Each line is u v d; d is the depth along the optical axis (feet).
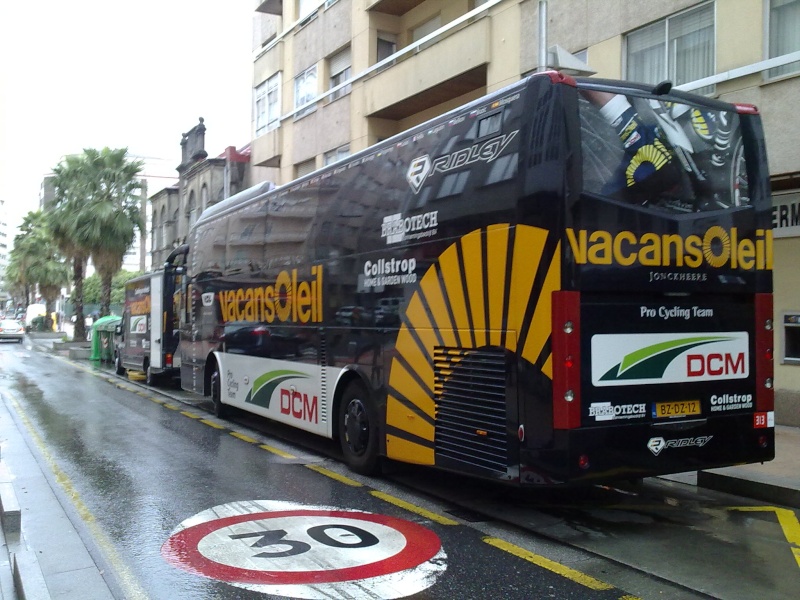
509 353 18.66
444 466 21.11
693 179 19.65
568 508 22.00
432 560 17.20
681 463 19.11
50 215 112.68
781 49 32.53
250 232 36.60
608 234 18.13
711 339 19.75
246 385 36.42
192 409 45.73
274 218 33.71
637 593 15.20
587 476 17.74
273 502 22.63
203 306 43.55
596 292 18.07
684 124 19.79
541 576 16.17
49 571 16.35
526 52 45.47
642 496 23.48
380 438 24.61
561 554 17.70
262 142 83.97
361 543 18.44
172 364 56.80
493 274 19.25
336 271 27.71
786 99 31.55
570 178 17.81
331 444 33.17
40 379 66.23
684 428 19.16
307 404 29.91
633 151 18.83
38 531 19.54
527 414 18.11
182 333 48.42
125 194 109.50
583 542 18.62
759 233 20.57
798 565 16.92
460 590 15.34
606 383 18.08
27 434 35.50
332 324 27.91
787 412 33.63
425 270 22.16
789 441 30.07
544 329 17.79
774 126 31.99
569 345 17.61
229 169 97.40
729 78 33.35
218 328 40.73
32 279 200.44
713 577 16.14
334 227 27.99
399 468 26.84
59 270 197.88
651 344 18.78
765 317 20.66
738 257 20.10
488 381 19.40
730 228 20.01
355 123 64.75
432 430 21.71
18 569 15.51
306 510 21.67
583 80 18.62
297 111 75.36
